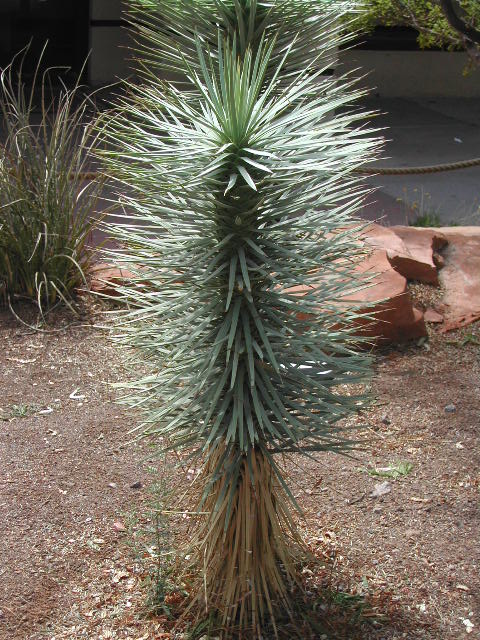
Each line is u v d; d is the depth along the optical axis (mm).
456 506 3898
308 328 2896
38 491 3938
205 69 2527
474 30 4930
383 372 5125
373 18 5691
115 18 13359
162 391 2885
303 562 3408
